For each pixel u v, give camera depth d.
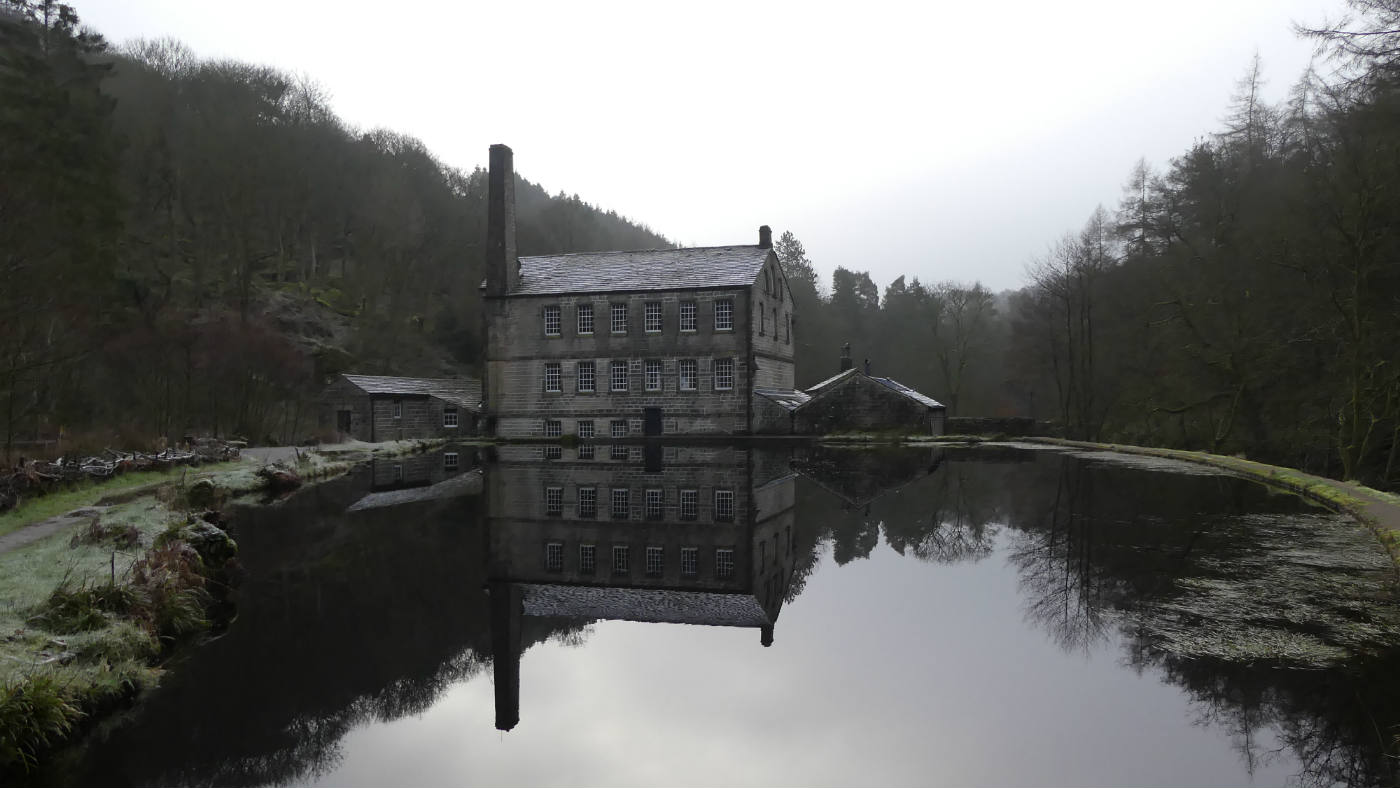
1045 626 9.96
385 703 8.38
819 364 80.25
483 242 79.50
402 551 15.49
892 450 40.47
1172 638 9.12
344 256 74.06
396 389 48.09
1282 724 6.91
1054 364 55.25
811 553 14.91
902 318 89.06
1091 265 49.31
